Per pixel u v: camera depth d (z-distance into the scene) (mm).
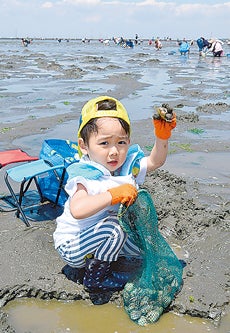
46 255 1191
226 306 1028
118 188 940
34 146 2295
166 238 1331
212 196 1661
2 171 1851
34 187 1693
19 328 962
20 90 4383
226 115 3270
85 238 1010
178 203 1534
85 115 993
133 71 6746
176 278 1054
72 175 976
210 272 1143
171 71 6902
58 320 990
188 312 1007
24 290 1060
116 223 1008
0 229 1350
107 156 985
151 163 1090
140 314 988
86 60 8945
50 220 1424
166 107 1023
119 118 977
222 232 1341
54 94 4117
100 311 1019
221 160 2145
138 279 1018
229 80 5676
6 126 2730
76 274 1110
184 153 2240
